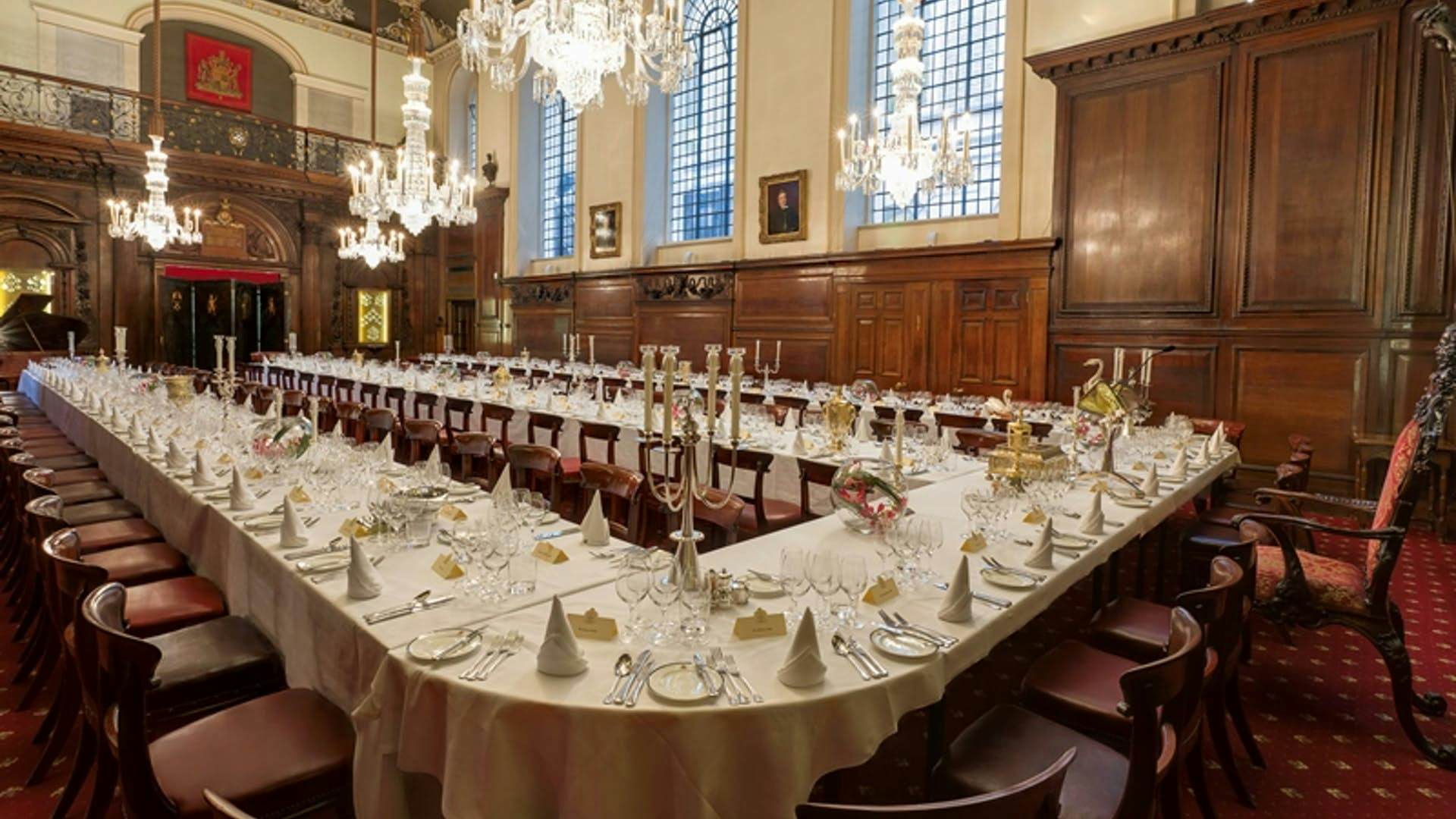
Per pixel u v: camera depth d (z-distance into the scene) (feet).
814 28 37.83
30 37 46.47
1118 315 27.99
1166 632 9.34
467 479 17.03
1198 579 13.94
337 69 58.49
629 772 5.36
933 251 33.09
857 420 20.27
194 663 8.21
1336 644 13.39
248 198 53.21
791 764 5.53
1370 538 10.16
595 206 49.75
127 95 47.65
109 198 47.57
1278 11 23.80
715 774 5.39
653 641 6.52
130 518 14.53
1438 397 10.37
